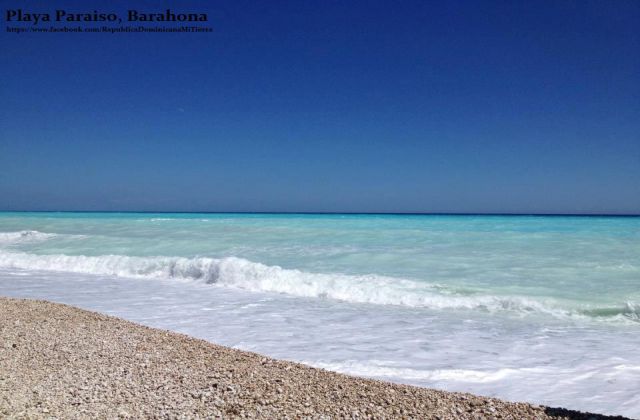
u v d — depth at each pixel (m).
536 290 10.42
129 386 4.57
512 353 6.46
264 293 11.16
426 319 8.52
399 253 15.74
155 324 8.07
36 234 22.55
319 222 33.59
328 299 10.41
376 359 6.17
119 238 20.67
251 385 4.70
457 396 4.62
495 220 43.75
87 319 7.56
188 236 21.17
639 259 14.37
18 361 5.32
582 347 6.77
